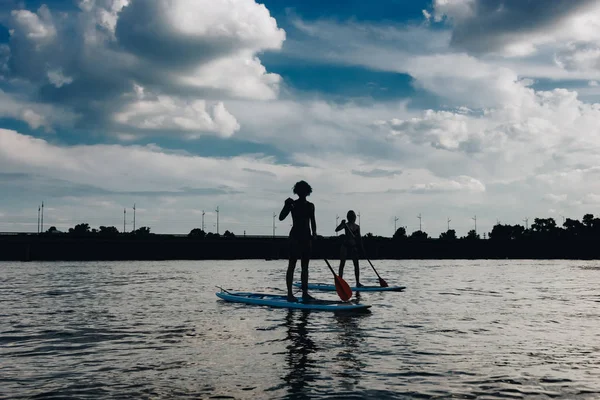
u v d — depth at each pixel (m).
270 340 5.99
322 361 4.86
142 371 4.49
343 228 13.98
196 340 6.01
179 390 3.87
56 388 3.95
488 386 3.98
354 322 7.47
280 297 10.48
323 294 12.37
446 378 4.22
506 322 7.49
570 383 4.08
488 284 16.14
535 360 4.91
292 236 9.95
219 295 11.00
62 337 6.24
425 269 31.23
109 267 39.41
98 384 4.06
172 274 24.55
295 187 10.10
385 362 4.81
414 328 6.89
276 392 3.81
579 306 9.68
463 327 6.98
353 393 3.78
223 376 4.30
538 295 12.08
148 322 7.49
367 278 19.58
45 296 11.91
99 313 8.58
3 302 10.49
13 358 5.05
